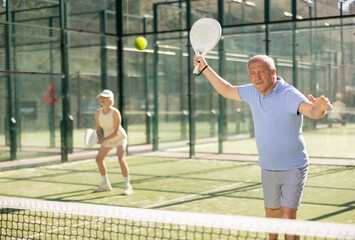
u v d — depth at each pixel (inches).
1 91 505.7
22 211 272.5
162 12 542.0
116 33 558.9
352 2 448.1
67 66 536.7
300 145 152.3
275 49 517.3
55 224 239.9
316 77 523.8
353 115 508.7
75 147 558.3
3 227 218.1
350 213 262.1
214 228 226.5
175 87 608.1
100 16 545.6
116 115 313.6
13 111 501.4
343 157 490.9
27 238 212.8
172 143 608.7
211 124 610.2
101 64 565.6
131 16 556.7
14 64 488.1
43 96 532.4
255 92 158.6
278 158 152.3
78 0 523.8
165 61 588.1
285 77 522.9
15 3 490.3
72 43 538.6
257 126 157.2
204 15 521.3
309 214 260.5
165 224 237.0
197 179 385.7
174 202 294.7
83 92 554.9
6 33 477.7
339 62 514.9
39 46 499.2
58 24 501.7
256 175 403.5
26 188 351.6
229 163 484.4
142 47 440.8
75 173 425.7
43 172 433.1
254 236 209.8
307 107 140.4
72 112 547.8
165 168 453.1
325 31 509.0
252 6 494.3
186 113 621.6
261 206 281.4
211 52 552.1
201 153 556.4
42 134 531.5
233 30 532.4
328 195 316.2
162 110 596.7
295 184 151.8
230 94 167.0
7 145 501.4
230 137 582.2
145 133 605.0
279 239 207.8
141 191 333.1
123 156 321.4
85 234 219.9
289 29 517.3
